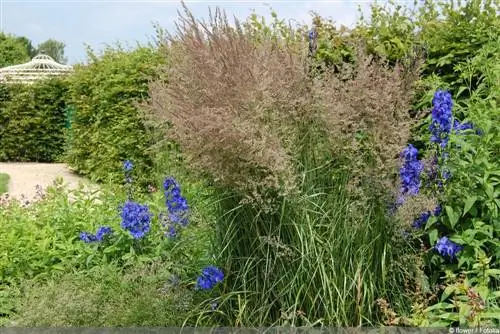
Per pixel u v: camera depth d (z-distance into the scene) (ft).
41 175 42.16
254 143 11.03
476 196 12.82
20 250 16.35
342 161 12.74
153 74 32.14
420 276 12.32
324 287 11.46
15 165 48.47
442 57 18.19
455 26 19.03
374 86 12.35
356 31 19.30
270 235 11.78
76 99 40.32
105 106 35.55
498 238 13.09
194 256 13.79
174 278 13.25
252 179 11.75
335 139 12.26
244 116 11.57
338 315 11.61
